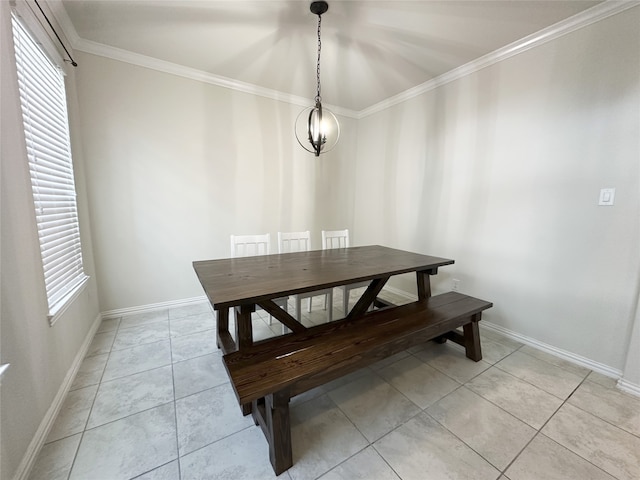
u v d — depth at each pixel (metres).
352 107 3.86
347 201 4.15
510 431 1.43
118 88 2.49
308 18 1.98
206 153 2.99
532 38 2.13
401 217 3.48
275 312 1.78
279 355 1.38
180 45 2.35
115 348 2.17
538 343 2.26
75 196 2.12
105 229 2.57
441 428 1.45
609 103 1.81
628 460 1.27
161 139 2.74
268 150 3.37
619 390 1.75
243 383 1.16
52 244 1.66
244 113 3.16
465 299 2.21
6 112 1.20
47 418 1.38
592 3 1.77
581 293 2.01
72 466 1.21
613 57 1.78
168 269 2.93
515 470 1.22
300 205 3.71
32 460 1.21
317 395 1.70
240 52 2.46
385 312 1.95
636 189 1.74
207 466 1.23
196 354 2.11
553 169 2.11
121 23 2.06
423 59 2.53
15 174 1.25
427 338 1.75
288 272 1.80
